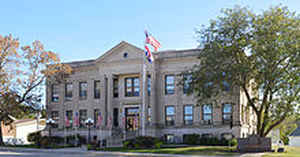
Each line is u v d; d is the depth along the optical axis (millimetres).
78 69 57406
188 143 48250
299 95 35000
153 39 41875
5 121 52438
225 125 47500
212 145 46562
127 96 53406
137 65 51781
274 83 35125
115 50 53469
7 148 43062
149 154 31766
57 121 58875
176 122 50156
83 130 55531
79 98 57219
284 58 34562
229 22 36344
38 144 45000
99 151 36031
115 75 54156
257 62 33656
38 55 51531
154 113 50219
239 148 35688
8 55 49250
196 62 49375
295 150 38688
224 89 36875
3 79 48781
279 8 35375
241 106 48312
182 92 50281
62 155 33250
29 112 53594
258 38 34375
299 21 34719
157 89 51469
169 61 50969
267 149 35375
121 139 48312
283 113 36781
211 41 37031
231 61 36031
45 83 53562
